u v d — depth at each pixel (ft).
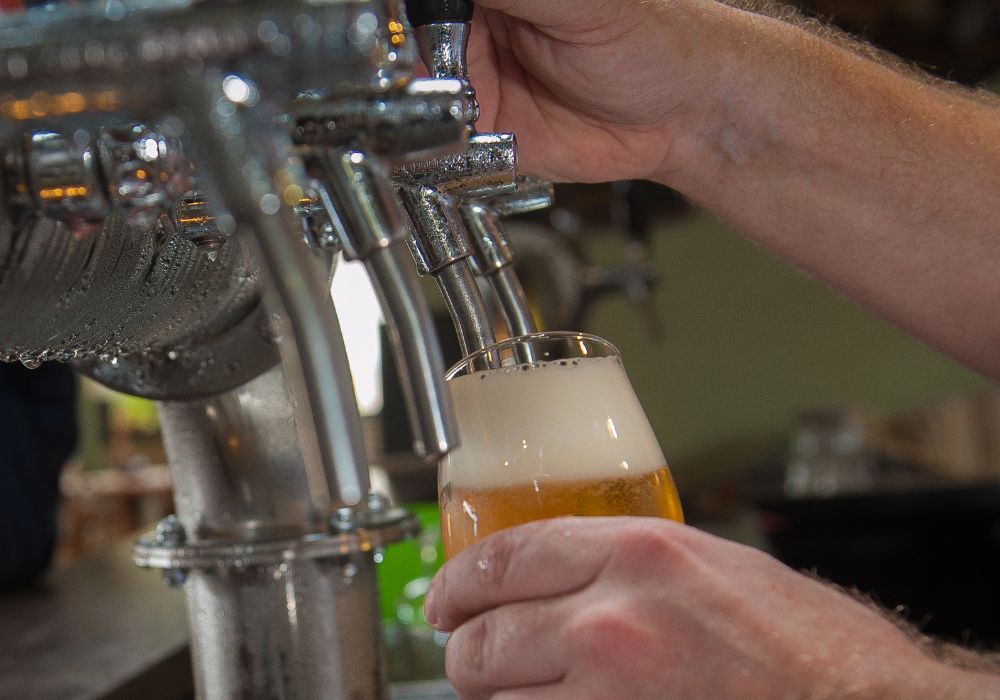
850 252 2.98
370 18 1.04
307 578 1.94
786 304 13.08
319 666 1.94
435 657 4.71
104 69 1.02
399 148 1.21
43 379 5.83
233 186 1.09
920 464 11.93
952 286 2.98
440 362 1.23
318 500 1.16
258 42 1.02
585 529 1.68
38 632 4.22
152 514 16.29
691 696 1.59
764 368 13.14
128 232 1.46
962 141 2.89
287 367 1.18
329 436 1.14
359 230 1.22
